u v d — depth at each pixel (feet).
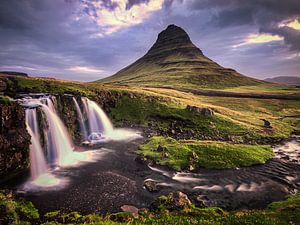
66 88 244.42
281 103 444.14
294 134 250.57
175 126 236.43
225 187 111.75
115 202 92.94
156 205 89.30
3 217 71.46
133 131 222.89
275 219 66.54
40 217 79.82
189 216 77.82
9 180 108.68
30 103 164.45
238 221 63.77
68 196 96.73
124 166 134.00
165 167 133.69
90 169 128.36
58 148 156.35
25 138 119.14
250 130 234.17
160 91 397.19
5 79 220.84
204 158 145.59
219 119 253.65
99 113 235.20
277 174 130.82
